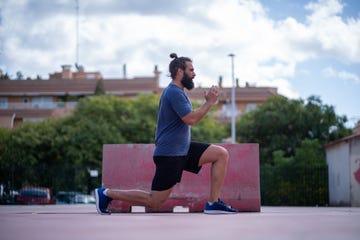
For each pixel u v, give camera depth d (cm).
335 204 2486
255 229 320
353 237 274
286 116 3400
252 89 6266
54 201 2525
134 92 5847
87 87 5850
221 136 4109
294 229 320
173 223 373
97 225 354
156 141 536
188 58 542
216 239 262
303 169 2481
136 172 755
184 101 523
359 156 2253
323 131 3338
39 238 269
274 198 2477
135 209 916
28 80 5947
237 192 747
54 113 5378
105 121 3759
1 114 5488
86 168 2655
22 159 3522
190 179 768
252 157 751
